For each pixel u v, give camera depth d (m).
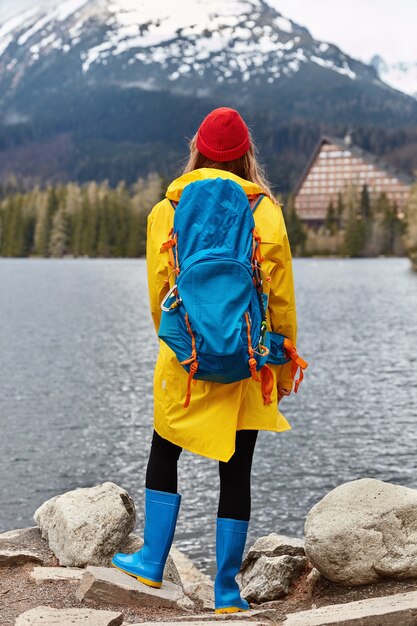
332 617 3.46
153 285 3.64
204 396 3.54
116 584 3.88
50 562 4.74
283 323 3.67
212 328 3.31
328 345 34.47
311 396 21.53
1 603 3.95
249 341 3.36
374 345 34.41
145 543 3.97
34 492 12.92
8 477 13.72
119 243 154.88
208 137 3.73
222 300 3.35
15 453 15.38
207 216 3.46
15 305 59.91
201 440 3.54
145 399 21.39
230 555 3.79
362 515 4.04
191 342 3.38
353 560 3.98
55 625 3.49
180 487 12.84
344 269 117.31
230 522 3.78
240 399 3.55
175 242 3.51
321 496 12.55
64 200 160.25
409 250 114.19
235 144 3.71
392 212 166.00
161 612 3.84
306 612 3.63
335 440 16.22
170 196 3.64
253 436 3.76
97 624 3.51
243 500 3.79
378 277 95.88
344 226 165.25
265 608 4.18
